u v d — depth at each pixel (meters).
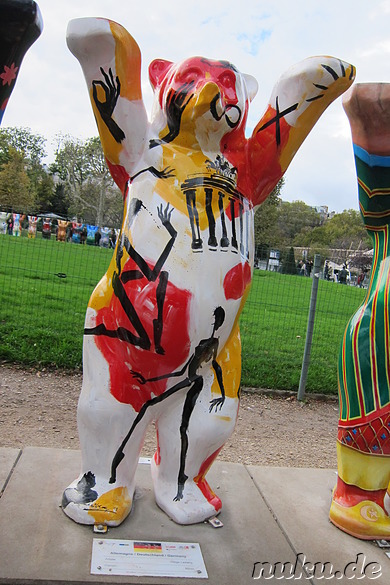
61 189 37.62
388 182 2.29
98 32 1.83
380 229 2.44
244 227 2.13
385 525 2.33
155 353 1.97
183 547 2.07
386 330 2.31
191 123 2.00
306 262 8.95
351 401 2.41
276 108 2.14
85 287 8.86
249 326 7.75
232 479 2.77
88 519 2.09
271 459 3.64
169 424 2.18
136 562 1.94
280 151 2.16
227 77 2.07
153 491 2.42
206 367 2.14
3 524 2.07
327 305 9.80
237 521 2.33
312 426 4.45
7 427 3.58
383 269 2.39
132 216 2.02
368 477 2.38
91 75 1.93
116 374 2.04
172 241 1.96
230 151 2.13
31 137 38.16
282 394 5.11
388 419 2.34
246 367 5.49
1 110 1.52
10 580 1.77
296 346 6.75
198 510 2.24
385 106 2.12
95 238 10.31
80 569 1.86
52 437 3.51
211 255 1.99
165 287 1.93
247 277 2.13
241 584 1.91
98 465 2.13
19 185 31.94
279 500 2.59
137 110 1.99
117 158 2.07
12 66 1.45
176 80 2.04
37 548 1.94
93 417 2.06
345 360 2.43
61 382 4.60
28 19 1.37
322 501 2.64
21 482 2.42
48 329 5.63
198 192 2.01
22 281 8.66
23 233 9.80
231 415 2.20
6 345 4.98
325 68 2.07
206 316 1.99
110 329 2.04
